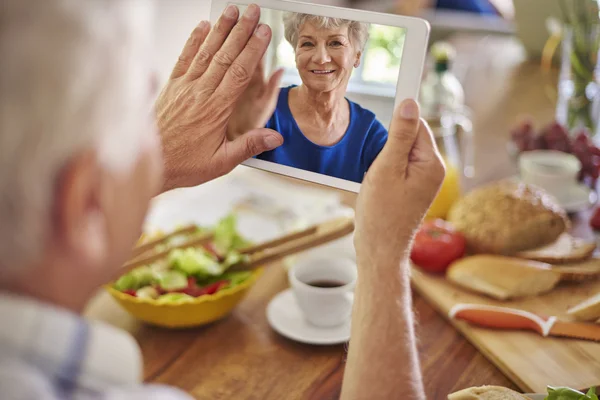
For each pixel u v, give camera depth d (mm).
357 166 772
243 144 811
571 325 1013
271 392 922
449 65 1574
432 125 1521
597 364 940
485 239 1211
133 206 448
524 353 964
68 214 387
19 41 355
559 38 2309
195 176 840
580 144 1513
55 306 422
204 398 911
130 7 399
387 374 665
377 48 732
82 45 367
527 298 1108
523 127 1575
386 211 683
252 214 1408
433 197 686
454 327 1063
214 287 1056
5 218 369
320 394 917
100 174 402
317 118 775
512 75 2332
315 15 747
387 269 688
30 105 358
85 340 411
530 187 1309
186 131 809
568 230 1326
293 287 1032
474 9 3342
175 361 990
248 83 788
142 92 426
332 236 1127
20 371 379
